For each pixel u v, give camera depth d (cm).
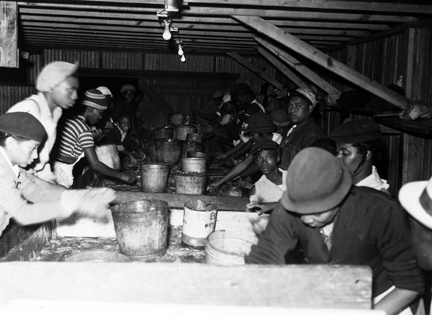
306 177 147
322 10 414
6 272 148
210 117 813
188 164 410
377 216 160
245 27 536
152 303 146
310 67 778
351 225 162
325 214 153
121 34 623
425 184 177
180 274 147
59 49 873
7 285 148
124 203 246
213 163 527
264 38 597
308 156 150
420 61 430
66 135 353
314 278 146
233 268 147
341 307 147
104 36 652
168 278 147
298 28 525
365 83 418
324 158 150
